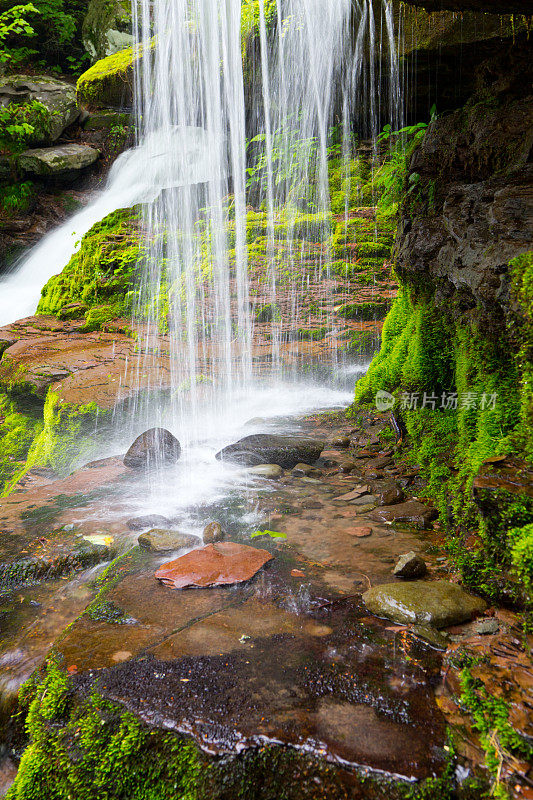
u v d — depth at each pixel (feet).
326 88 33.12
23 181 50.21
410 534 9.08
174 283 30.27
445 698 5.46
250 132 39.99
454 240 10.14
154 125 49.60
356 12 27.02
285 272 28.55
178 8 41.06
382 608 6.82
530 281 6.62
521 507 6.26
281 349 23.13
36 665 6.69
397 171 27.76
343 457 13.03
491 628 6.31
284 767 4.89
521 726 4.97
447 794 4.58
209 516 10.09
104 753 5.31
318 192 34.81
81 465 14.64
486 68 11.39
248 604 7.18
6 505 11.31
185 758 5.08
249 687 5.66
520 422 7.64
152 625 6.81
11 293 43.57
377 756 4.85
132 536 9.61
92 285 31.71
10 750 6.15
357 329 23.76
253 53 35.78
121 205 48.24
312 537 9.06
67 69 65.26
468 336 9.31
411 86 26.23
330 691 5.57
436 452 10.62
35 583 8.68
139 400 18.72
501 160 10.19
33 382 21.26
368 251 28.50
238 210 36.60
